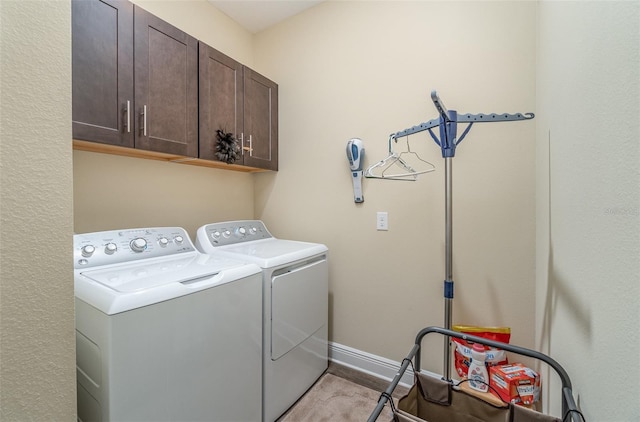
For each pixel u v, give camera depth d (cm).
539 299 128
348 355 195
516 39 141
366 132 185
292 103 217
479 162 151
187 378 103
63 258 51
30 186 46
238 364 123
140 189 169
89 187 147
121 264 127
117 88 125
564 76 88
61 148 50
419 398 103
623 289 50
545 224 115
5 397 44
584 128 70
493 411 90
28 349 47
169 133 146
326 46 201
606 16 58
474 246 153
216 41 208
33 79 46
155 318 93
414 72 168
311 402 159
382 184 180
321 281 179
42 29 48
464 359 139
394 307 178
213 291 112
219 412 115
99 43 119
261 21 223
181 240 156
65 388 51
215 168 212
